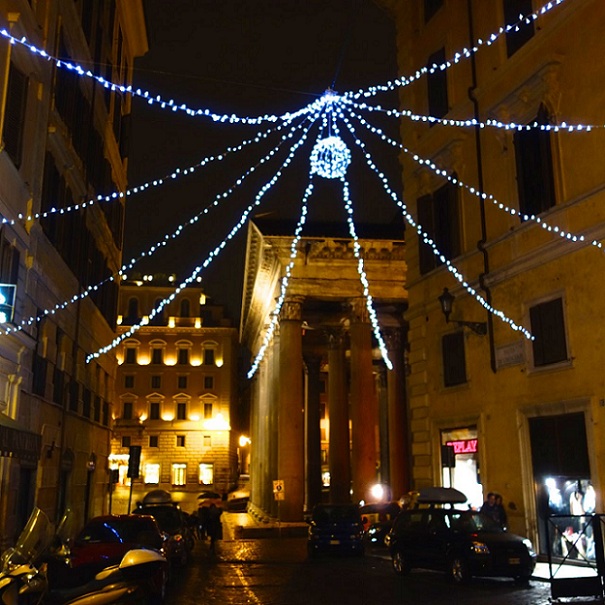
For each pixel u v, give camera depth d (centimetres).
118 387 7875
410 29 2577
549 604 1205
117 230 3162
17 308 1556
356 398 3872
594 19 1681
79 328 2358
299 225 3725
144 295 8212
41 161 1725
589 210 1666
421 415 2352
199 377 8012
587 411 1625
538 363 1809
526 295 1870
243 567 2122
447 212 2291
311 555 2433
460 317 2177
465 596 1377
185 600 1407
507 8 2033
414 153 2480
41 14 1753
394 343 4459
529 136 1894
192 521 3366
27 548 673
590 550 1577
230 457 7994
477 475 2047
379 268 4044
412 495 2342
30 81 1645
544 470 1762
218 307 8331
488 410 2002
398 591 1484
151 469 7681
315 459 5403
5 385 1530
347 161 1702
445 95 2319
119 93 3109
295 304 3953
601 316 1616
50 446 1931
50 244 1842
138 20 3300
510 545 1532
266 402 5278
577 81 1725
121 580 679
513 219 1942
